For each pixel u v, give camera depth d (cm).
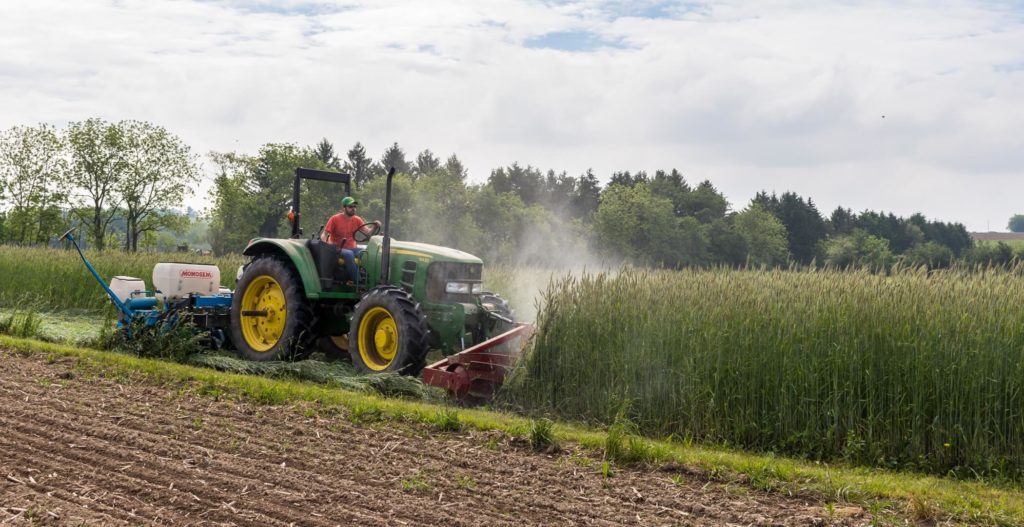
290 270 1134
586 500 573
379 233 1159
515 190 11900
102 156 5384
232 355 1182
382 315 1035
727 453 762
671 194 10406
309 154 7656
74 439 666
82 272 1805
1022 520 561
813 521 540
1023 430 724
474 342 1078
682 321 855
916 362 752
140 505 530
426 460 650
